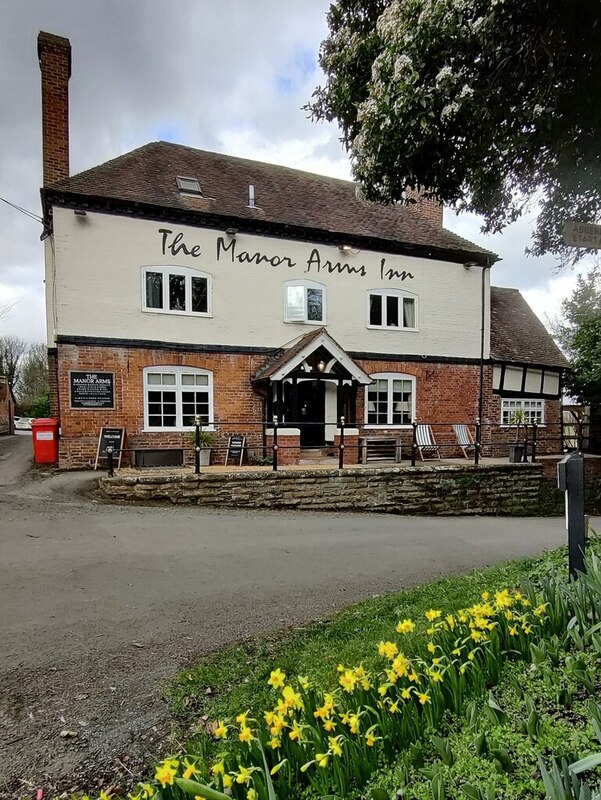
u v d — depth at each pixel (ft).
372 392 50.34
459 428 52.85
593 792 5.01
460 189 18.33
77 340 38.91
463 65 14.29
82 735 9.14
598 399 63.00
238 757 6.06
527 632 8.53
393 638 11.91
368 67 17.19
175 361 42.11
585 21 12.72
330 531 26.89
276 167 56.34
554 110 14.46
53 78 42.06
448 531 28.76
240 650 12.42
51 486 32.14
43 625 13.79
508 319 63.77
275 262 45.96
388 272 50.90
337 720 6.53
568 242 12.67
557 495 43.45
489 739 6.23
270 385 44.98
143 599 15.87
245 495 33.01
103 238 39.78
